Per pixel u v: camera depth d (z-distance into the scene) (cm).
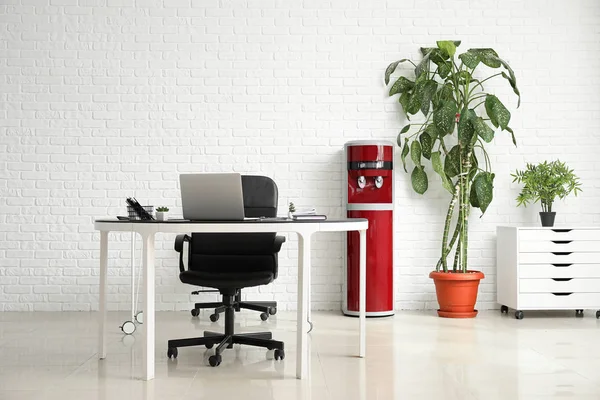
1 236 546
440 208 561
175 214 553
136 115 552
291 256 555
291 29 559
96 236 549
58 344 407
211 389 303
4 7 548
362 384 313
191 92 555
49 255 547
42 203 548
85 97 551
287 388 305
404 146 543
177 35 555
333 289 557
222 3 557
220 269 401
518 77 564
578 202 565
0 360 363
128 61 552
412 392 299
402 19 561
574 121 565
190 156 554
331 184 558
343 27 561
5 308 544
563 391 301
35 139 548
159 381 317
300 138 558
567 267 513
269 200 457
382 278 520
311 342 416
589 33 565
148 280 319
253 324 482
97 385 309
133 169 552
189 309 550
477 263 563
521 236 512
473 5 563
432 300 561
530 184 528
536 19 565
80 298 548
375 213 521
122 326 441
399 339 427
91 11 551
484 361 362
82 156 550
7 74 548
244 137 557
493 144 564
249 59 557
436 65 560
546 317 521
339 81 560
